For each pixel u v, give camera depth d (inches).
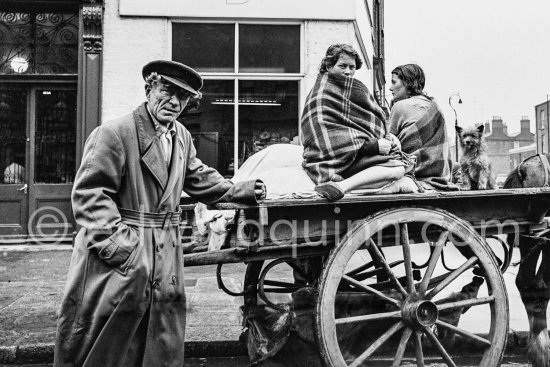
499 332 130.0
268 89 382.6
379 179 132.8
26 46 386.6
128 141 109.2
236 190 117.5
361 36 426.0
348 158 134.3
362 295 141.2
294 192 133.3
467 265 129.7
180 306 112.7
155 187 111.3
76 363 108.5
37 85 387.9
